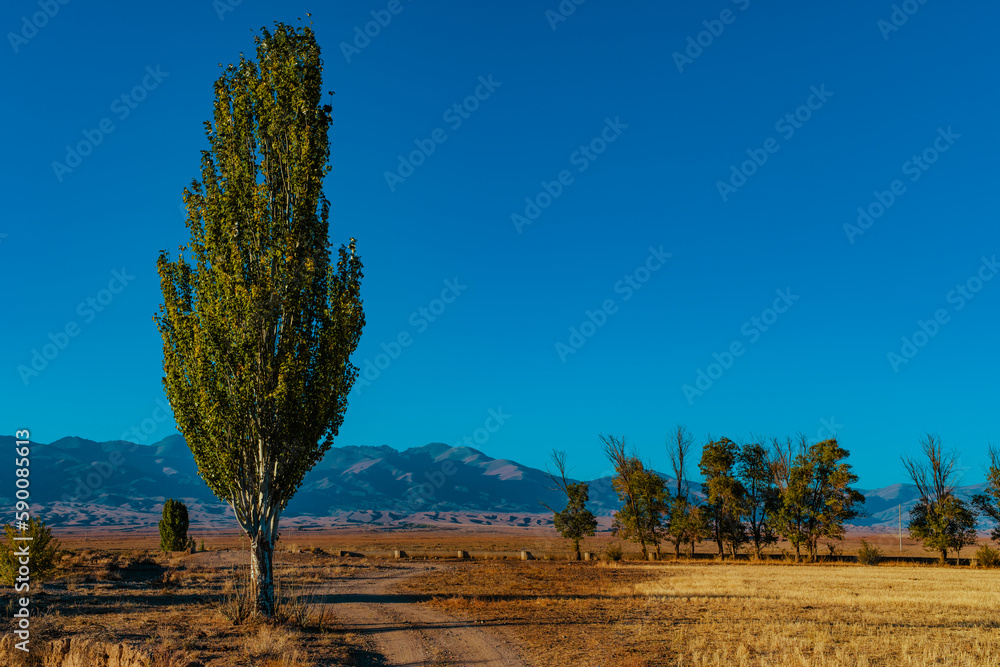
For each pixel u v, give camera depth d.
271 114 21.34
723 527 64.75
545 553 72.25
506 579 37.44
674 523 64.69
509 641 17.92
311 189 21.39
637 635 18.45
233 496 20.47
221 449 20.16
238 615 19.48
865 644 16.64
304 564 45.50
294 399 20.45
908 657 14.73
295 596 22.66
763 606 24.91
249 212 20.92
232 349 20.23
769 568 51.62
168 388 20.81
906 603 25.95
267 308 20.39
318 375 21.09
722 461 64.56
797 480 61.72
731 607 24.64
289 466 20.72
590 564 55.53
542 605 25.31
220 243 20.44
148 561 42.31
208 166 21.39
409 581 35.88
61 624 17.64
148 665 12.99
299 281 20.64
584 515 66.31
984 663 14.29
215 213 20.50
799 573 44.81
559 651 16.50
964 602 26.23
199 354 19.95
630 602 26.36
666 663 14.85
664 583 35.34
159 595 25.97
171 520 56.81
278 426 20.66
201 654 14.70
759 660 14.62
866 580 38.22
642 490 65.56
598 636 18.48
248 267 20.80
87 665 13.43
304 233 21.05
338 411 21.48
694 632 18.81
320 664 14.32
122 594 25.66
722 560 61.97
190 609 22.23
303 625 19.45
